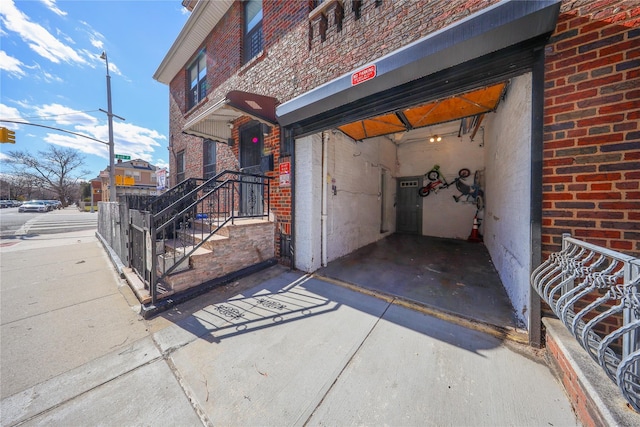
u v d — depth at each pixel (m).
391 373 1.73
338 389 1.60
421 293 3.09
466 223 7.01
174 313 2.60
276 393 1.57
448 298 2.93
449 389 1.58
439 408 1.45
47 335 2.21
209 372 1.75
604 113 1.63
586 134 1.70
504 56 2.07
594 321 1.16
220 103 3.52
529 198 2.14
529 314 2.01
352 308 2.71
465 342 2.07
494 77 2.15
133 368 1.80
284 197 4.14
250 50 5.32
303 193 3.94
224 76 5.78
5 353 1.95
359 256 4.96
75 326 2.36
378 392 1.57
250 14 5.34
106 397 1.54
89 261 4.83
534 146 1.91
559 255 1.66
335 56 3.28
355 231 5.50
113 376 1.71
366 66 2.72
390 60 2.54
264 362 1.85
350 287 3.30
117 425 1.35
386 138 7.27
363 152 5.81
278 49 4.17
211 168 6.72
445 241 6.64
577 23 1.72
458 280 3.56
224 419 1.39
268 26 4.38
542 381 1.63
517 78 2.58
